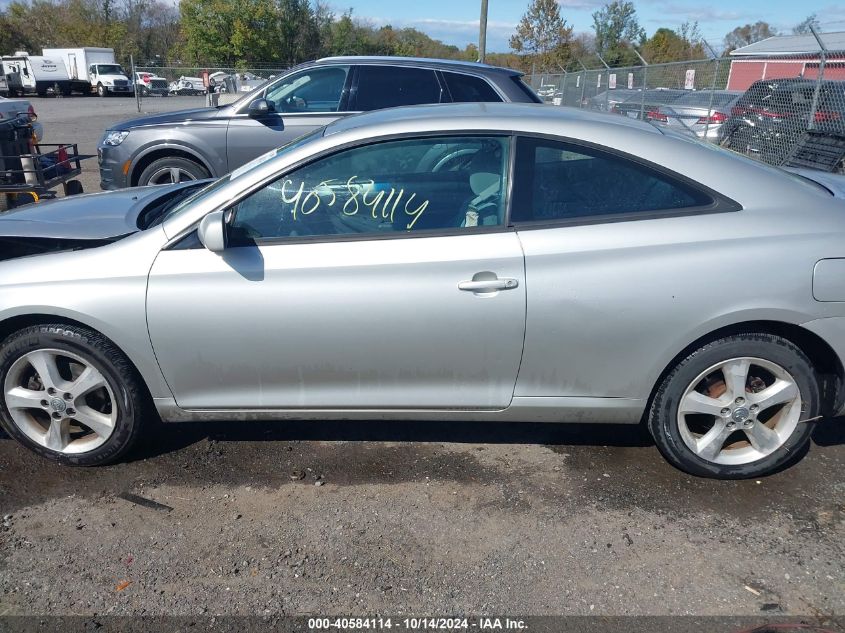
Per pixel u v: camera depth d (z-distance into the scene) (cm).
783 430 313
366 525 293
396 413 320
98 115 2434
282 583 261
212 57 4700
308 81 709
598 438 361
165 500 311
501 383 311
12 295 304
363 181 307
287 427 371
